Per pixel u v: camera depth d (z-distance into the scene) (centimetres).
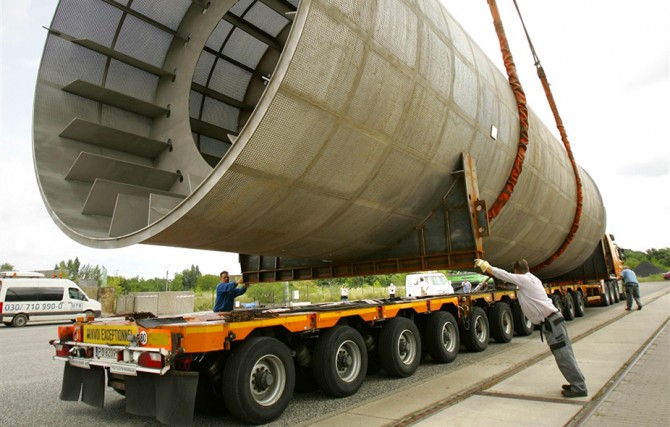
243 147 453
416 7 635
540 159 1088
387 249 828
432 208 778
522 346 899
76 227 583
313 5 445
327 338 534
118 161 664
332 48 472
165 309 2706
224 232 564
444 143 703
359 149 566
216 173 464
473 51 834
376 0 529
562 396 490
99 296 2705
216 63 899
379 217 702
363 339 606
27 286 1945
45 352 1027
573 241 1481
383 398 513
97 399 463
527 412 431
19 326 1895
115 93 719
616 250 2264
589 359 701
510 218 998
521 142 931
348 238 722
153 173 706
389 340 625
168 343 386
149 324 427
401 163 643
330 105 497
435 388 552
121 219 563
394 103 577
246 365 428
